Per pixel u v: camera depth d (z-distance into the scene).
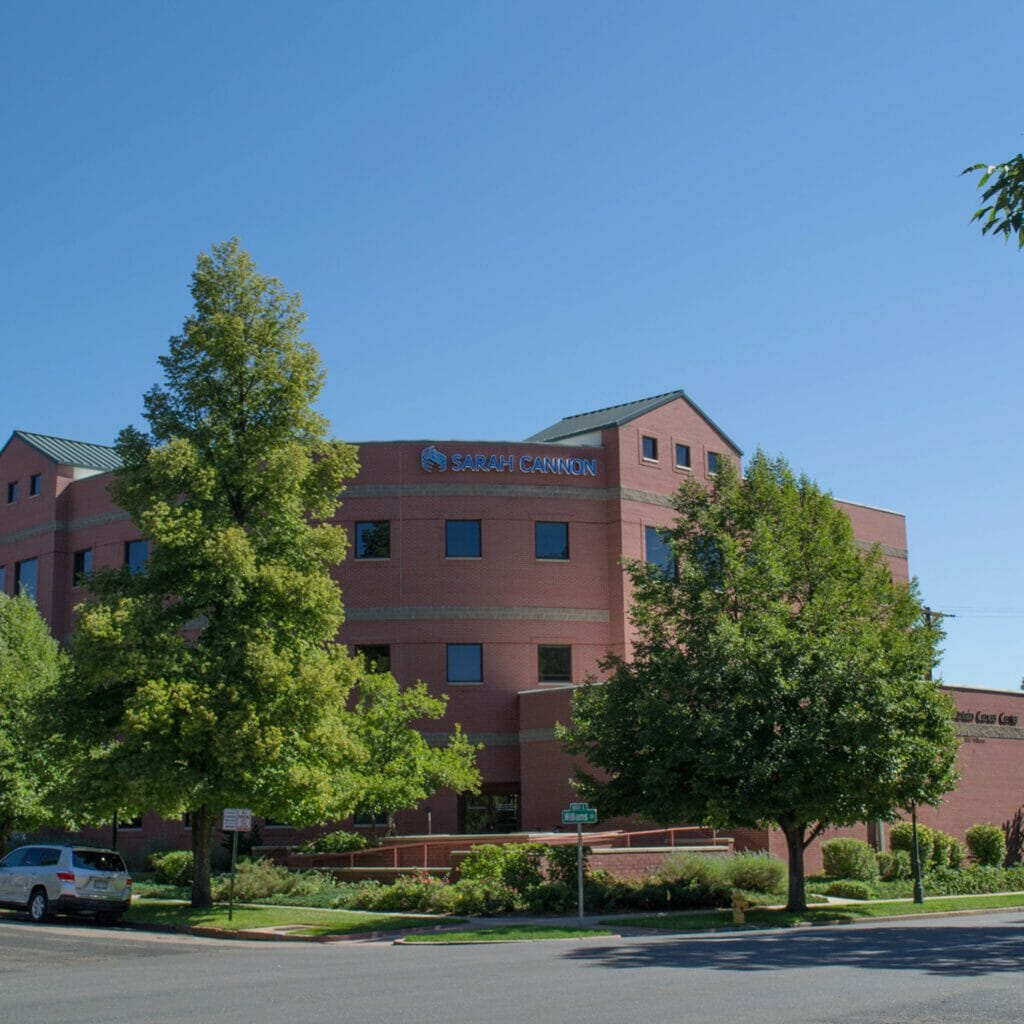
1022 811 47.44
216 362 29.91
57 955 20.42
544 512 44.62
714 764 26.59
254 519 30.11
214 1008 13.33
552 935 23.55
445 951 21.12
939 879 38.59
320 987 15.27
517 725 43.06
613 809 29.30
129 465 30.16
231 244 30.66
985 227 13.58
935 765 28.56
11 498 52.62
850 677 27.23
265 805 27.98
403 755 36.44
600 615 44.47
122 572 30.38
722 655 27.34
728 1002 13.27
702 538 30.83
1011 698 48.19
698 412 48.75
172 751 27.41
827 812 28.27
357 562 43.75
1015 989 14.30
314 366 30.84
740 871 32.53
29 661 38.50
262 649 27.69
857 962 17.64
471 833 42.25
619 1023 11.77
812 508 31.20
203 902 29.66
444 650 43.22
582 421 51.06
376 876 35.16
